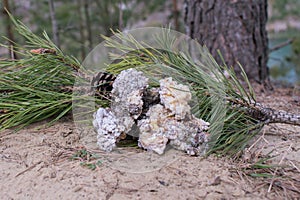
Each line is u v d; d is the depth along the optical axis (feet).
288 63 4.23
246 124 1.74
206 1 3.12
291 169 1.58
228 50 3.11
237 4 3.03
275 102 2.48
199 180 1.49
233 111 1.73
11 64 1.92
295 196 1.42
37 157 1.65
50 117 2.03
